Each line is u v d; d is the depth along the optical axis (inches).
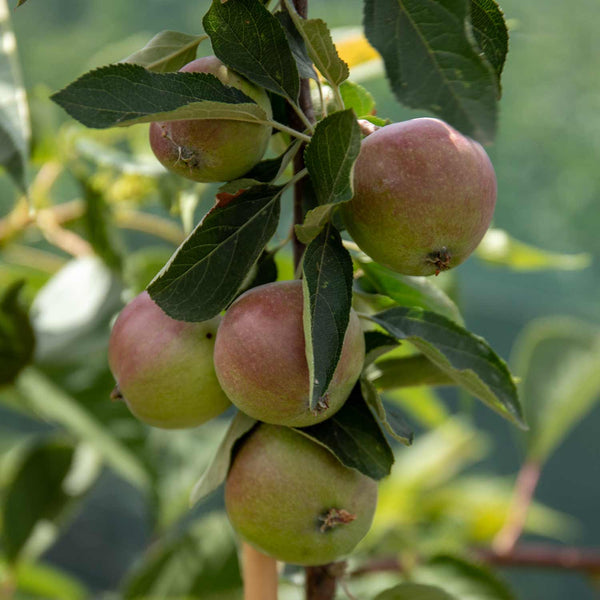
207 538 41.3
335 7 86.4
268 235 30.2
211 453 44.2
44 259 49.2
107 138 45.9
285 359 29.6
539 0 106.3
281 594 42.1
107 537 93.2
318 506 30.6
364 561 42.3
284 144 33.2
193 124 30.2
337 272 29.2
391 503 51.1
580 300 111.8
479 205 30.0
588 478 108.6
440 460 52.3
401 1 28.1
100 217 41.6
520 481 49.1
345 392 30.1
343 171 28.5
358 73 38.9
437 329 31.8
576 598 103.4
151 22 104.3
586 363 49.5
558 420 49.3
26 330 38.8
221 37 30.1
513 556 46.7
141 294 32.5
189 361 31.6
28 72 96.0
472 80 27.7
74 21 101.5
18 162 33.2
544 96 108.7
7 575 44.4
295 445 30.8
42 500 45.0
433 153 29.8
